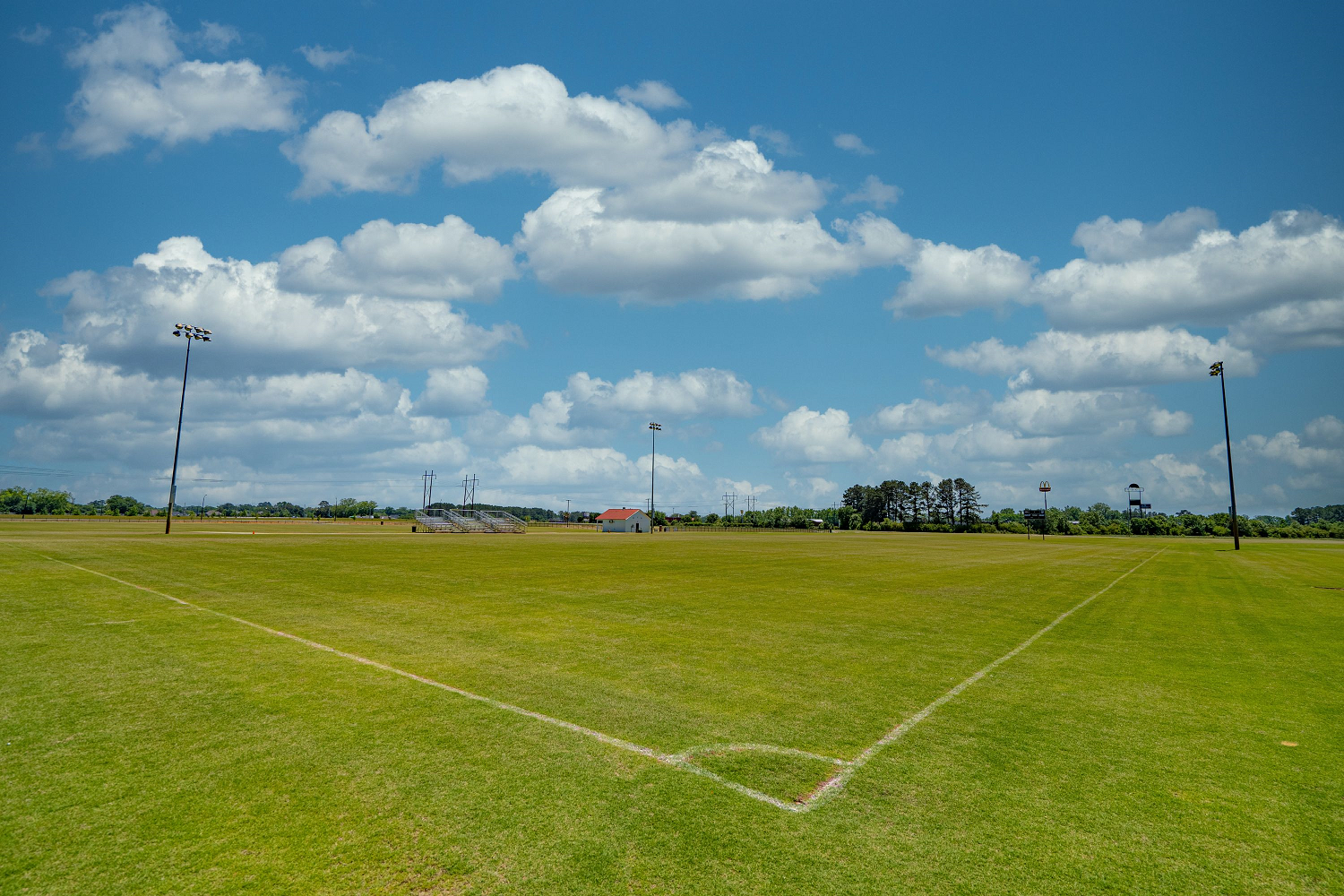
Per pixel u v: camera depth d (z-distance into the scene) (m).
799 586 23.27
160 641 12.08
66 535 45.66
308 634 12.85
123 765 6.50
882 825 5.58
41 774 6.27
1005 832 5.48
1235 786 6.45
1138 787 6.41
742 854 5.06
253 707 8.33
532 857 4.97
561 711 8.38
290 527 80.12
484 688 9.35
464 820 5.52
